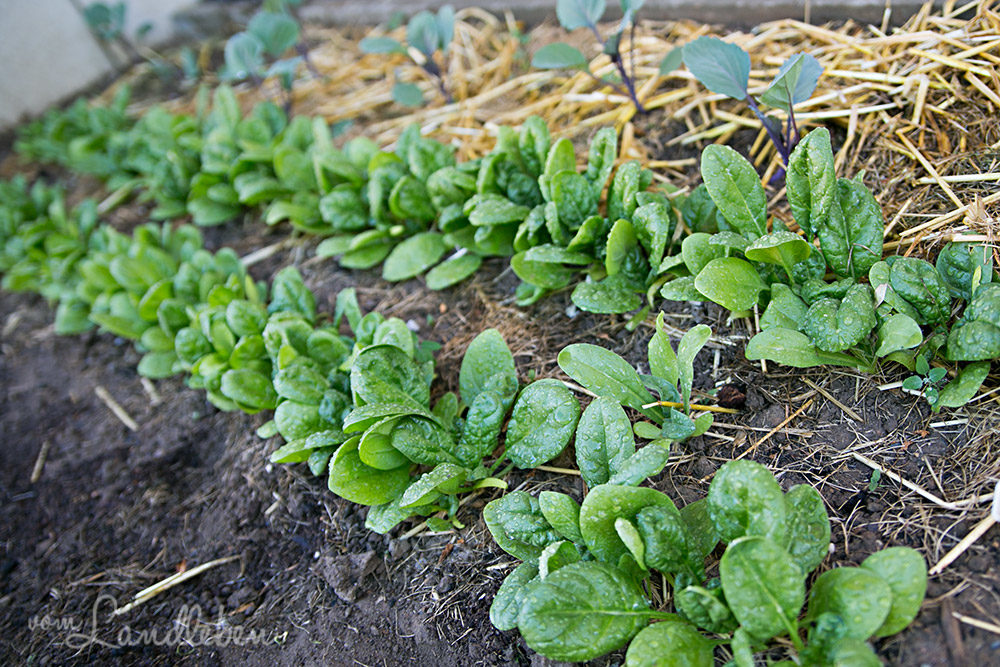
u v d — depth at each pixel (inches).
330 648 24.8
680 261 25.6
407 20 44.1
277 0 44.2
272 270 34.9
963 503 22.3
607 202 28.5
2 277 43.5
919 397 23.8
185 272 32.8
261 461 28.8
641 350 26.9
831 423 24.2
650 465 22.0
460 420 26.4
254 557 27.5
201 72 51.1
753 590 20.6
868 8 30.5
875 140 28.2
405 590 25.0
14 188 45.2
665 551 21.8
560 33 37.4
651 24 34.9
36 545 30.2
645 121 32.2
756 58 31.5
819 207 24.2
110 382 34.8
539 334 28.5
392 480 25.5
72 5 52.2
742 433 24.8
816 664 20.5
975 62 27.8
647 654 20.9
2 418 35.0
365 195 33.0
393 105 39.8
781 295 24.8
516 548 23.4
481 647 23.6
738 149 30.0
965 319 23.1
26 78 52.2
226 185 37.1
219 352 29.7
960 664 20.5
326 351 28.5
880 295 23.7
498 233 30.0
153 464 31.0
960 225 25.6
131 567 28.6
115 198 43.7
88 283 35.5
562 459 25.8
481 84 37.7
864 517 22.8
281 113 38.8
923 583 20.4
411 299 31.4
